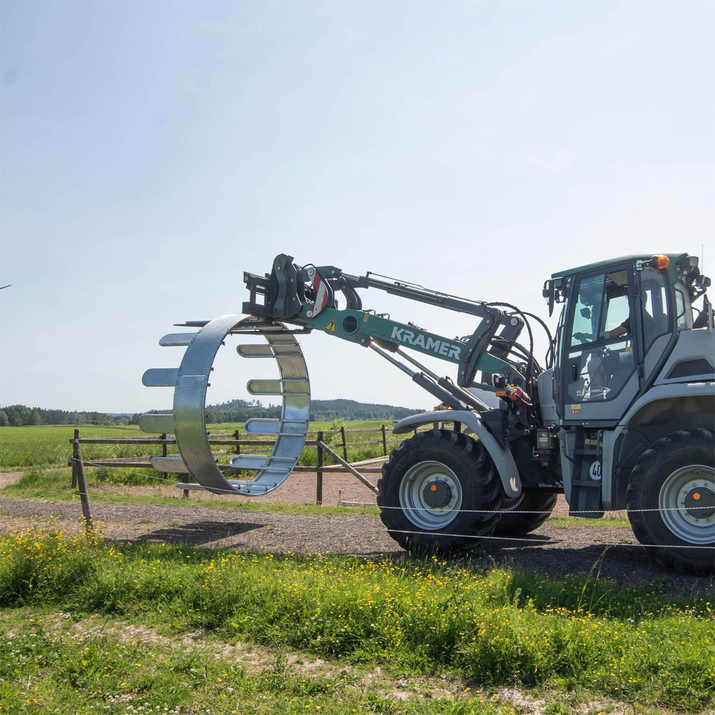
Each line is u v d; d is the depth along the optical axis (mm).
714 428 6371
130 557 6633
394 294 8648
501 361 7723
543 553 7051
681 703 3348
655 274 6480
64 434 53594
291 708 3396
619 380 6594
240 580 5285
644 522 6098
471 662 3879
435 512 7258
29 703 3469
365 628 4383
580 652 3834
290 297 9148
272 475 10680
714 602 4875
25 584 5641
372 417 141875
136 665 3984
